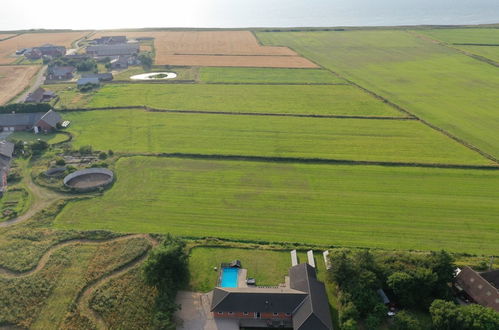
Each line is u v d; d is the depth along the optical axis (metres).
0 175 86.00
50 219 75.25
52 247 68.06
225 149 103.19
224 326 54.00
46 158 98.69
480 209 79.38
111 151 100.50
